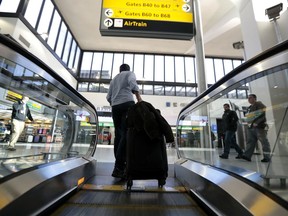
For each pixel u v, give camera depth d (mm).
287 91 1466
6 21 5703
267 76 1241
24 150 1500
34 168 1049
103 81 11234
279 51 918
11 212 740
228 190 979
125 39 10172
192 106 2236
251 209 792
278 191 825
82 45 10891
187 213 1112
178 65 11742
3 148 1372
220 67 11414
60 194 1175
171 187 1660
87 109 2270
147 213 1093
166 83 11414
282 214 701
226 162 1661
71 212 1066
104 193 1440
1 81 1073
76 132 2146
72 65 10359
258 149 1630
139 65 11539
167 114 10984
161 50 11273
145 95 11203
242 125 1829
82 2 7613
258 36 3928
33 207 889
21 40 5953
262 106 1604
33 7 6445
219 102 1858
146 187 1621
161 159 1512
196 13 3551
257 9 4105
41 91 1397
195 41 3455
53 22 7801
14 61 932
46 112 1711
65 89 1514
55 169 1203
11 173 903
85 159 1901
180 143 2818
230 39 9289
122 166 1894
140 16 3066
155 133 1451
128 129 1578
